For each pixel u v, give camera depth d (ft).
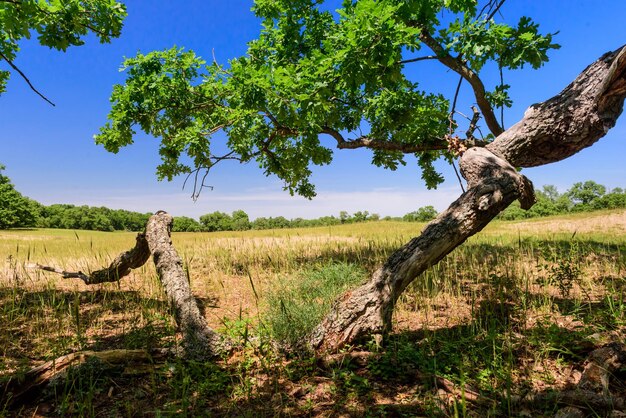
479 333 13.37
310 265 26.99
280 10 24.64
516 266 24.14
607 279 20.20
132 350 11.76
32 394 9.78
